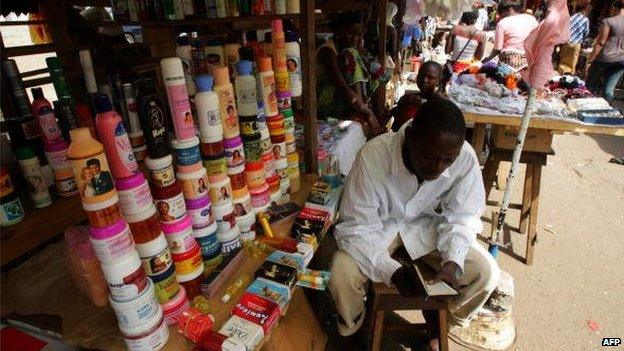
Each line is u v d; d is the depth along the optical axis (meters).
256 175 1.35
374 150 1.54
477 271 1.60
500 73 3.02
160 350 0.93
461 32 4.83
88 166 0.75
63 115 1.08
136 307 0.85
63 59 1.49
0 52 1.17
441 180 1.52
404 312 2.20
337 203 1.70
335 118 2.68
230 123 1.17
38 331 1.00
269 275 1.15
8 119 1.05
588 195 3.38
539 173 2.44
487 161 2.67
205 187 1.07
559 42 1.77
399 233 1.71
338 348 1.95
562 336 2.00
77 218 1.12
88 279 0.99
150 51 1.76
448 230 1.57
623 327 2.05
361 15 3.04
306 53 1.60
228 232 1.20
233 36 1.86
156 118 0.90
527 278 2.41
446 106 1.23
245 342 0.92
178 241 1.00
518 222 2.98
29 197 1.09
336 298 1.64
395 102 4.40
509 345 1.94
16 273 1.16
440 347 1.66
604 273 2.44
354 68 2.67
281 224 1.45
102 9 1.91
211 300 1.08
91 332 0.98
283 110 1.52
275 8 1.54
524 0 6.57
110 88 1.16
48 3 1.41
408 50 6.25
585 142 4.56
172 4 1.41
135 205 0.86
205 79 1.06
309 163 1.82
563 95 2.70
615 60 5.01
